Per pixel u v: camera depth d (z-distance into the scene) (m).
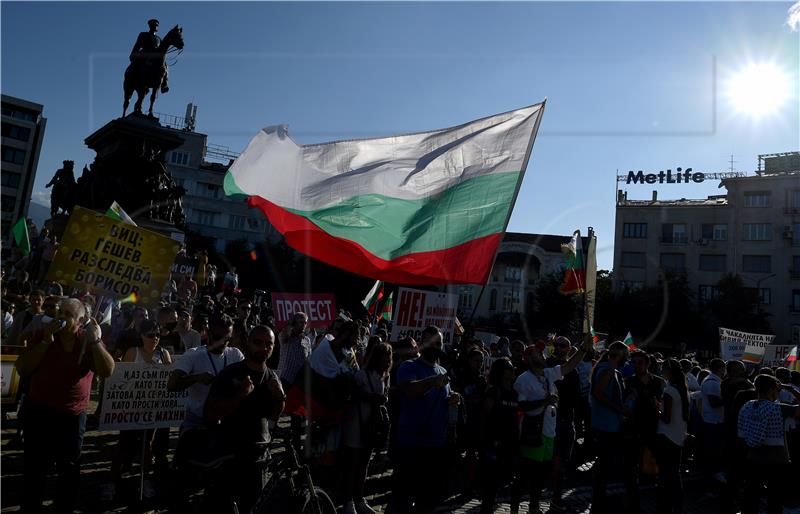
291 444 5.33
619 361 7.29
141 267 6.36
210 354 5.55
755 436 7.12
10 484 6.74
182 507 5.08
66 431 5.14
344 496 6.44
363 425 6.43
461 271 6.18
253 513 4.93
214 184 71.06
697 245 65.12
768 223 63.28
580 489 9.30
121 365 6.49
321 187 6.29
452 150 6.53
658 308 45.59
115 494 6.63
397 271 6.20
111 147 20.22
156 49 20.06
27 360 5.00
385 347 6.47
